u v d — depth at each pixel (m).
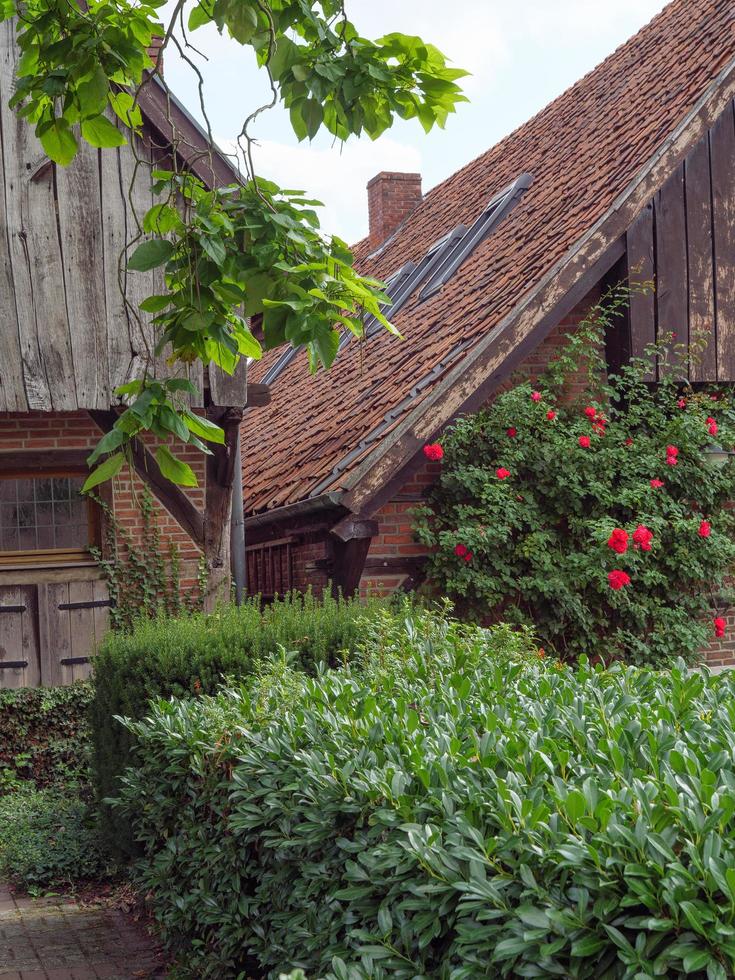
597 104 12.55
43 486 9.53
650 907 2.25
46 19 3.86
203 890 4.36
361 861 2.97
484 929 2.45
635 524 9.05
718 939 2.12
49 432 9.45
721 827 2.43
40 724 9.00
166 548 9.59
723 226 9.82
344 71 3.67
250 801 3.86
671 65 11.26
